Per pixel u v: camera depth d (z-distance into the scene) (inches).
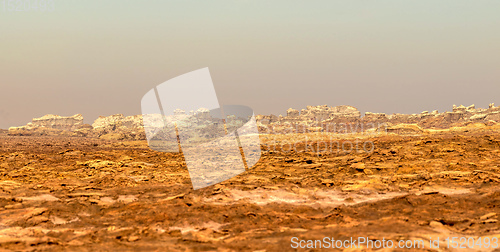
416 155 1277.1
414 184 925.2
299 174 1139.3
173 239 550.6
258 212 709.3
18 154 1684.3
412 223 597.0
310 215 697.0
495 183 883.4
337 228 585.3
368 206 736.3
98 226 641.0
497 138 1652.3
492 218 614.2
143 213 706.2
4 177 1098.1
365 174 1079.0
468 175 971.9
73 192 918.4
